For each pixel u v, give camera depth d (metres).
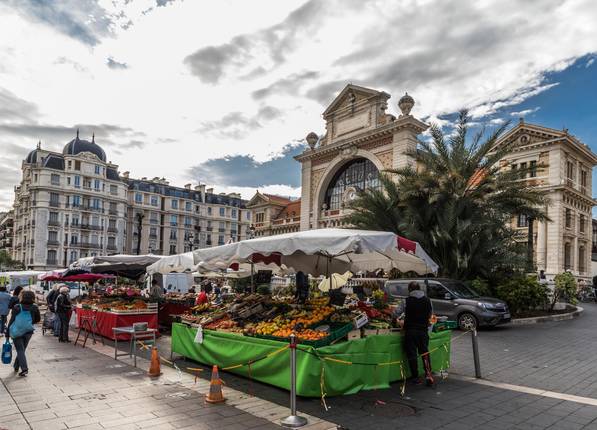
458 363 9.92
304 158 46.66
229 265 13.76
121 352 10.87
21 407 6.25
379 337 7.56
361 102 40.59
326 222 44.03
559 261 36.34
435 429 5.64
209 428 5.49
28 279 40.28
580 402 6.90
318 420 5.81
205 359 8.91
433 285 16.12
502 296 18.42
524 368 9.41
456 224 18.64
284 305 9.23
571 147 39.09
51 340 12.98
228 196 96.94
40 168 70.50
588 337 13.83
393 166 36.53
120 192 78.19
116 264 16.98
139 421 5.71
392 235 7.90
